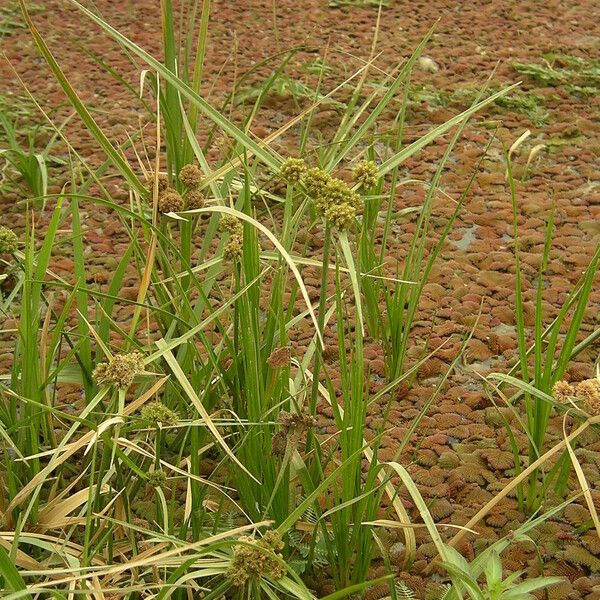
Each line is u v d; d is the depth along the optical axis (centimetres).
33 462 60
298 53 140
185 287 75
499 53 139
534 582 50
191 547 47
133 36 146
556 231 96
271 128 118
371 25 151
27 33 148
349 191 50
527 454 68
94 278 89
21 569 55
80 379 67
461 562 52
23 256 71
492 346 79
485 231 96
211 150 109
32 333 59
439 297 86
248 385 56
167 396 67
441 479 66
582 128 118
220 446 63
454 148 114
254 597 52
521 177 107
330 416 72
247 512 61
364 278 77
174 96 75
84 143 114
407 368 77
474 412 72
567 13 157
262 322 81
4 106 120
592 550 60
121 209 58
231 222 60
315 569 59
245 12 157
